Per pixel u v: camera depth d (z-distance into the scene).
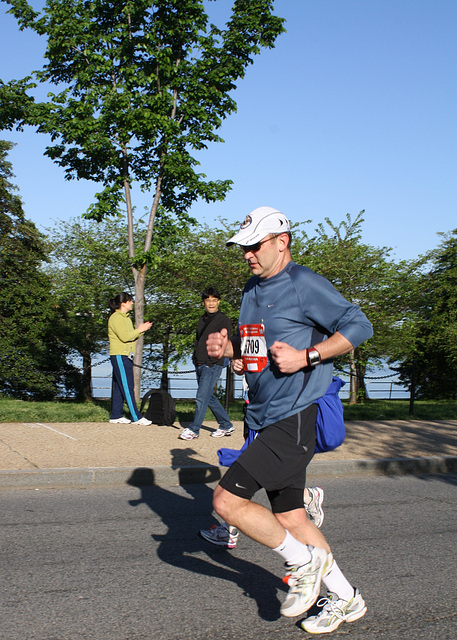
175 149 13.24
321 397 3.08
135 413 9.62
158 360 25.97
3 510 5.26
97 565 4.02
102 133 12.59
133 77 12.67
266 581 3.85
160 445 7.87
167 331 24.52
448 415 12.62
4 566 3.94
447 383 27.67
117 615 3.27
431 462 7.80
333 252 21.89
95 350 26.42
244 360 3.25
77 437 8.15
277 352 2.91
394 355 23.72
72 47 12.59
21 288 23.09
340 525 5.19
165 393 9.57
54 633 3.03
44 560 4.08
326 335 3.15
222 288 21.23
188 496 6.03
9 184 25.17
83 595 3.52
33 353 22.73
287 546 2.90
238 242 3.13
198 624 3.20
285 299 3.11
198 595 3.58
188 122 13.55
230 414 11.02
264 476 2.93
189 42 13.17
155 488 6.31
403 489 6.72
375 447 8.54
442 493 6.59
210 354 3.32
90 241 25.59
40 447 7.34
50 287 24.56
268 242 3.15
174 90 13.42
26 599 3.43
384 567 4.18
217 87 13.34
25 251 24.17
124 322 9.49
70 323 25.02
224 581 3.83
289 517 3.05
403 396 32.56
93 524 4.96
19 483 6.04
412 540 4.83
